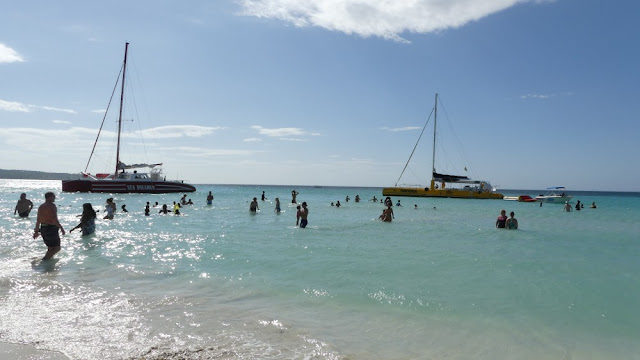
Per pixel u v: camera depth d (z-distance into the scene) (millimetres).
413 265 8938
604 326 5348
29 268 8391
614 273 8305
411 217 25391
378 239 13523
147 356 4125
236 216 23594
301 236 14180
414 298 6484
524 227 19438
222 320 5352
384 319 5516
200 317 5453
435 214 28453
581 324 5414
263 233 15008
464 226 18922
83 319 5242
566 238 14688
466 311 5871
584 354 4527
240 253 10398
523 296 6637
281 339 4727
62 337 4586
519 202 50562
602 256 10453
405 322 5410
